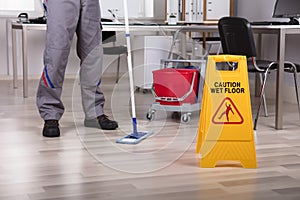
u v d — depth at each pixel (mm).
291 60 4727
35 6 6426
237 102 2564
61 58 3188
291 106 4484
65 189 2162
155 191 2143
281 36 3494
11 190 2146
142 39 3439
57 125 3229
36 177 2330
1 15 6277
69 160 2623
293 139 3164
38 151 2809
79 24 3248
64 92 5199
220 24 3652
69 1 3121
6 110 4156
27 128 3438
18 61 6410
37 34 6426
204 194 2109
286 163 2602
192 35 6395
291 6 4109
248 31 3445
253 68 3596
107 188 2180
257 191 2150
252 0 5480
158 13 6848
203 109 2650
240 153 2520
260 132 3375
